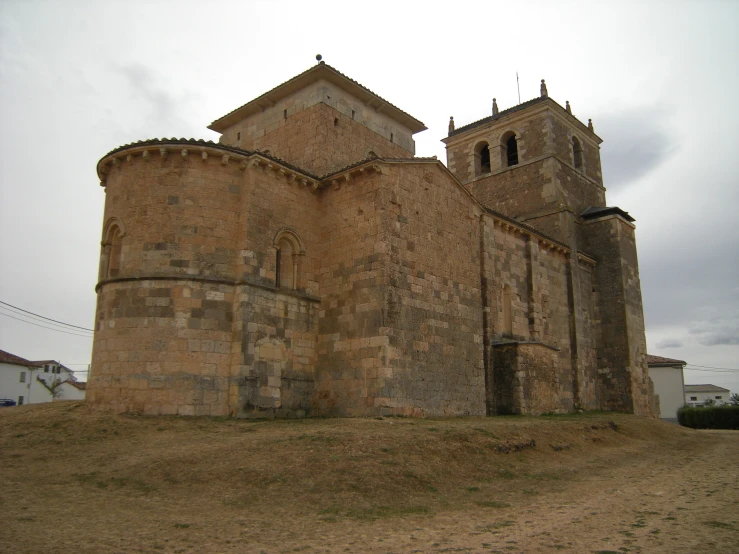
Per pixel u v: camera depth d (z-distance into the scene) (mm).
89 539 9164
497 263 29859
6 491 12266
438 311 24594
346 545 9141
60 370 76562
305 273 23859
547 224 38406
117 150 22172
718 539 8953
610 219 38969
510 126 42562
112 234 22453
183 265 20906
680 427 33281
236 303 21219
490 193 42344
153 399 19656
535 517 11000
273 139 30281
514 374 27141
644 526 9961
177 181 21578
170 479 13086
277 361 21938
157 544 9047
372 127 31359
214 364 20484
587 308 37719
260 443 15273
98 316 21484
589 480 15406
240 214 22156
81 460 14914
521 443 18000
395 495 12484
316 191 25000
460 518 11031
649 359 71125
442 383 23969
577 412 33344
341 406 22281
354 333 22609
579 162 43594
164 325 20203
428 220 25062
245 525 10258
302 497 11969
